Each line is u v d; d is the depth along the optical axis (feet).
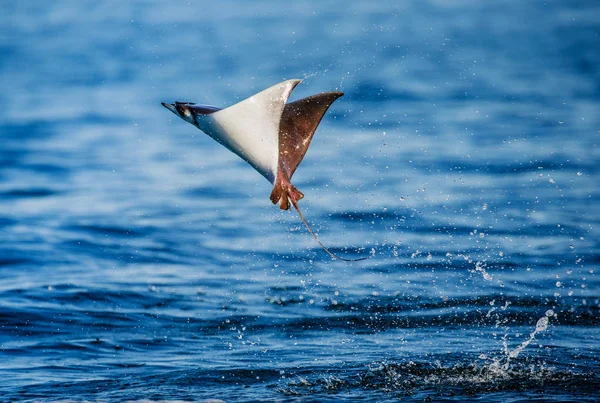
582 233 92.27
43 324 66.39
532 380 52.80
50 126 178.60
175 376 55.01
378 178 120.88
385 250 88.74
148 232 98.78
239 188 122.52
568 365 55.72
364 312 70.90
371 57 263.08
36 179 129.90
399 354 59.31
